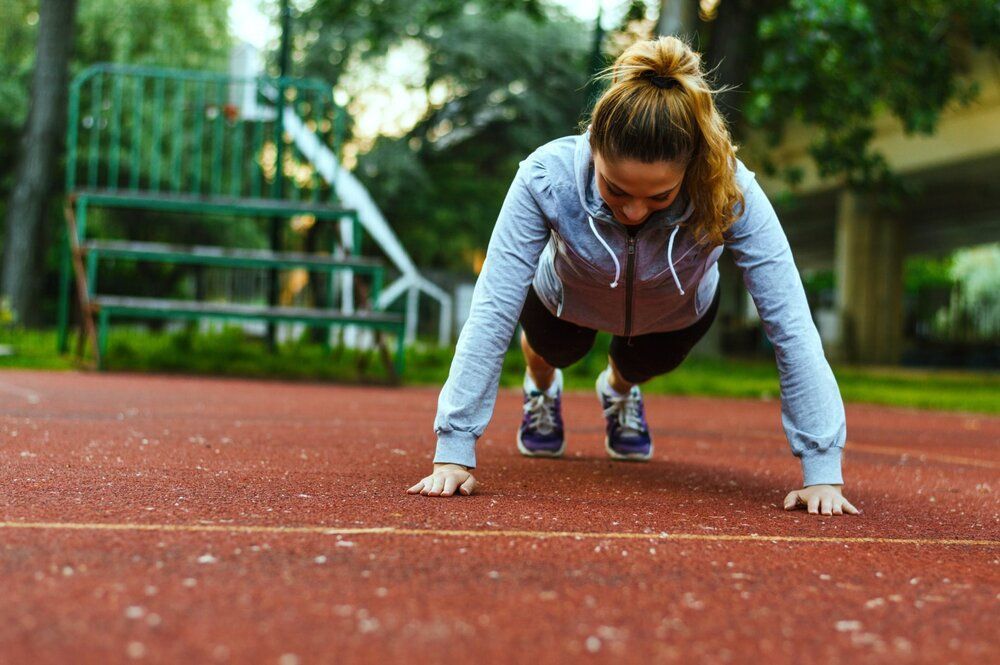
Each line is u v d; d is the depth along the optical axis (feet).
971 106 37.86
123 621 3.32
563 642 3.32
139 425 10.68
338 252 25.03
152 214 59.47
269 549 4.50
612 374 9.23
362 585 3.93
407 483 6.94
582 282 6.97
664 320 7.47
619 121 5.54
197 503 5.71
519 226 6.49
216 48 61.26
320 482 6.81
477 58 62.08
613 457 9.53
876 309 56.34
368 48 58.80
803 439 6.62
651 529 5.56
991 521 6.63
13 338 27.89
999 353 63.72
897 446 12.89
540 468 8.44
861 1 26.94
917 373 45.80
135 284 62.18
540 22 39.24
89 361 22.16
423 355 25.86
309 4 57.06
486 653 3.17
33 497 5.70
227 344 24.31
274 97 28.07
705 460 9.93
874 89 28.78
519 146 66.59
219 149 25.44
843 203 56.24
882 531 5.94
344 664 2.99
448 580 4.09
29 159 36.65
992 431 16.35
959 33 34.30
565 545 4.93
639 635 3.45
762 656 3.28
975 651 3.44
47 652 2.98
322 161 30.07
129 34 57.41
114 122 23.95
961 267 106.83
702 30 37.24
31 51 62.39
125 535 4.69
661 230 6.40
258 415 12.90
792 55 26.94
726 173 5.95
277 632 3.27
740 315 73.20
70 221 22.71
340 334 24.12
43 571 3.92
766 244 6.49
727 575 4.46
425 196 66.85
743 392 23.84
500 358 6.53
